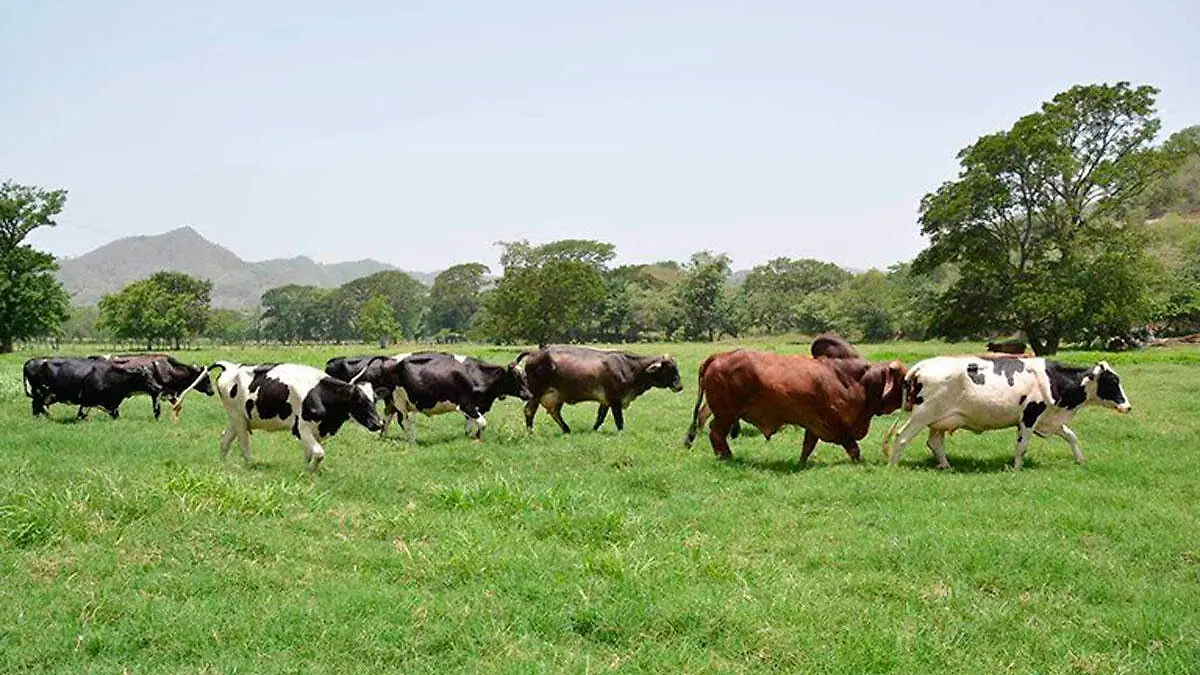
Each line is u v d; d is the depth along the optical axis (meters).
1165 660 6.15
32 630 6.34
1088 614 7.12
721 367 13.98
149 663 5.95
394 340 114.56
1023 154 44.03
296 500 10.29
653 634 6.54
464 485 11.07
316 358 43.41
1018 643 6.54
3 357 54.53
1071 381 13.40
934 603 7.35
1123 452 14.10
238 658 5.98
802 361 13.80
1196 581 8.00
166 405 23.12
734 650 6.29
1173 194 49.84
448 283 140.38
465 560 7.96
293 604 6.91
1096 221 50.75
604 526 9.27
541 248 106.69
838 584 7.77
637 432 17.53
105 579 7.45
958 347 51.28
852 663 6.05
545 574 7.68
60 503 8.95
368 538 9.09
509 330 67.62
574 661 6.06
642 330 95.56
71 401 20.16
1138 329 55.56
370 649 6.14
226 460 13.74
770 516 10.11
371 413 13.36
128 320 87.56
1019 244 48.56
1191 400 20.42
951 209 45.69
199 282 99.94
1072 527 9.55
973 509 10.27
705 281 93.56
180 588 7.30
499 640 6.36
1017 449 13.35
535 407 17.83
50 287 72.00
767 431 14.07
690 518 10.07
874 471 12.65
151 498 9.27
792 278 121.31
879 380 13.72
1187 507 10.59
